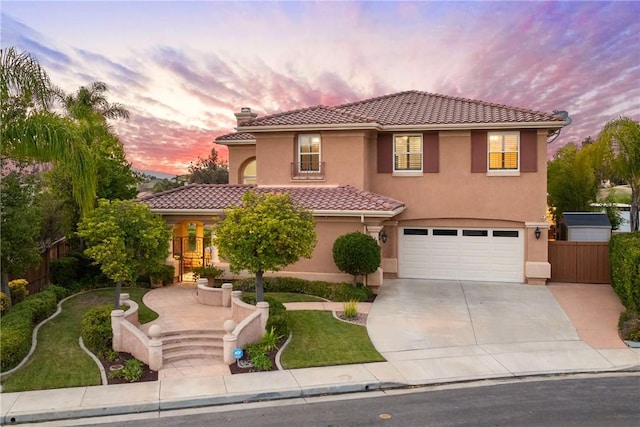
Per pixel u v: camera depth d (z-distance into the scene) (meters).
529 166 20.45
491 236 21.08
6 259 14.69
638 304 13.87
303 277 19.61
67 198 19.48
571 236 21.41
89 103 29.02
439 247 21.62
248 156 26.53
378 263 18.22
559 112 20.50
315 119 21.50
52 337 13.30
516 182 20.62
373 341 13.74
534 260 20.42
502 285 20.33
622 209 30.19
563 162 27.34
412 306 17.23
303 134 21.81
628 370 11.70
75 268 19.17
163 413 9.77
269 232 13.69
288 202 14.81
